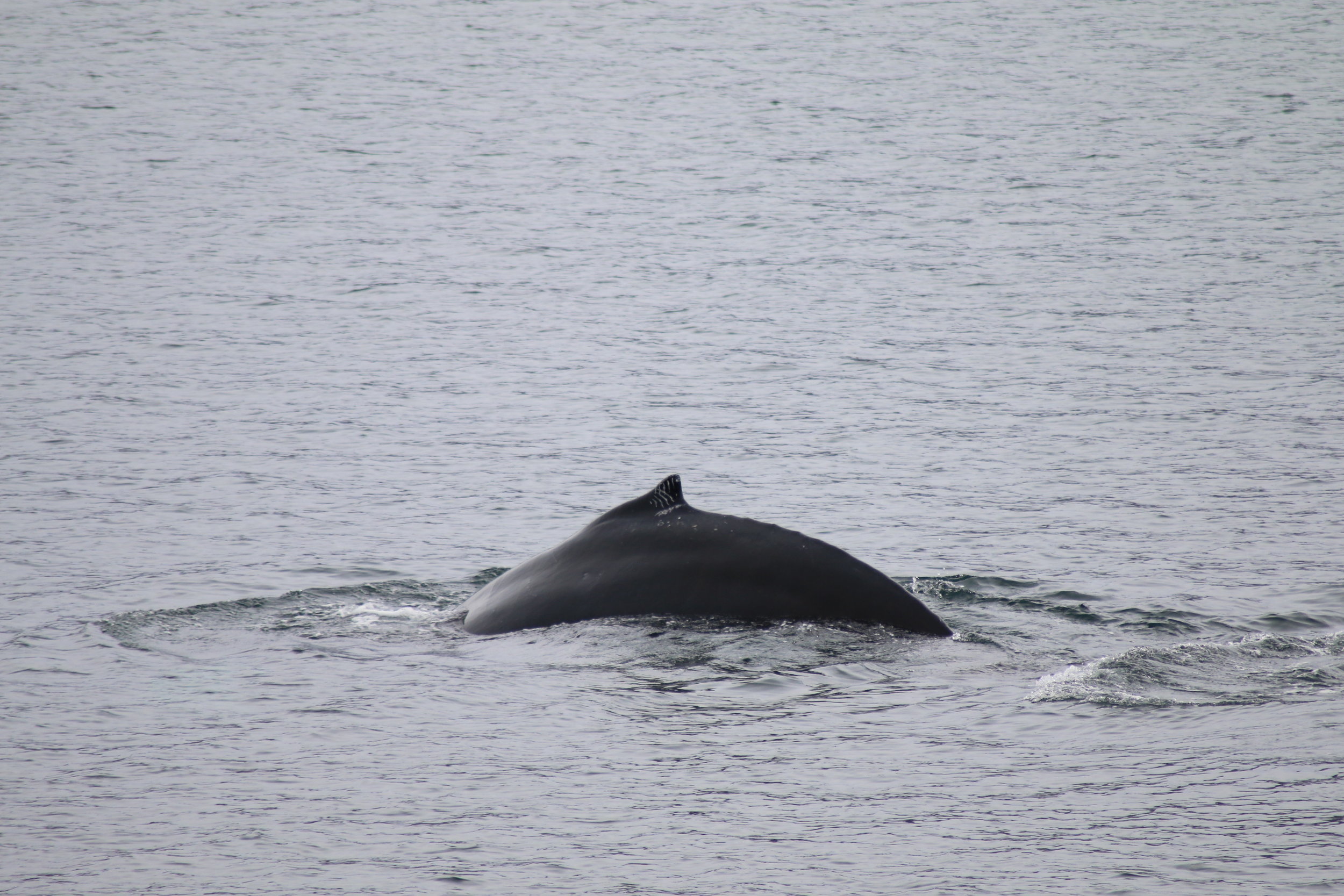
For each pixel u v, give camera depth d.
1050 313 106.31
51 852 27.67
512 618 41.59
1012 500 63.44
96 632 42.84
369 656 39.78
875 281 120.56
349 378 88.38
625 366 92.81
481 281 121.31
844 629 39.66
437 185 175.88
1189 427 76.06
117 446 71.75
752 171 188.25
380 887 26.25
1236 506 61.75
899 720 34.34
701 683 36.59
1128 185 167.75
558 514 61.69
